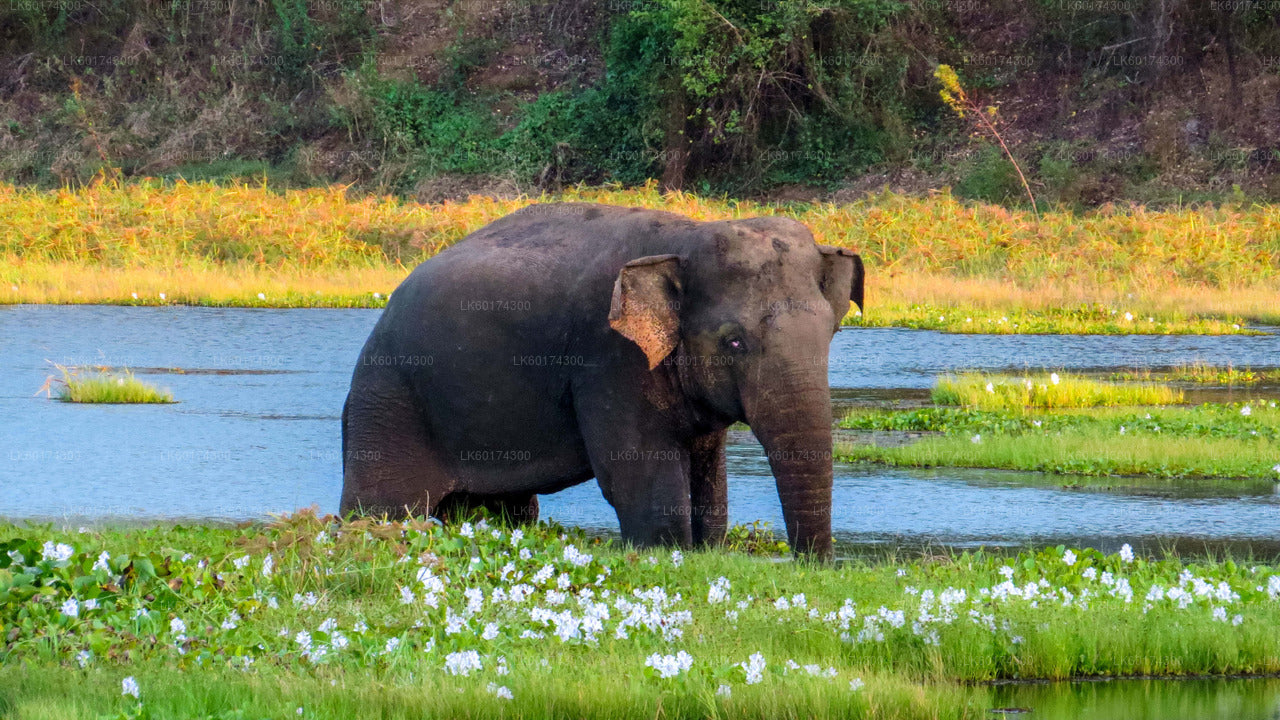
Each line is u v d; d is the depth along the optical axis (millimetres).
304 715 6230
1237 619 8398
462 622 7688
